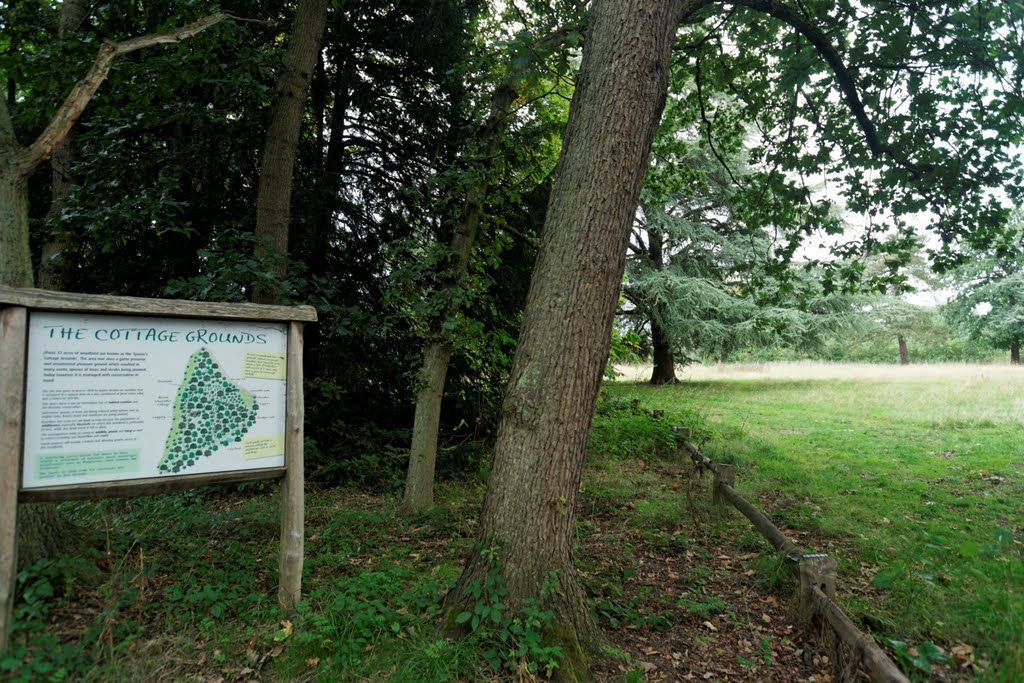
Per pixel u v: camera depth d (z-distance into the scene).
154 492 3.45
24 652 2.96
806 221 8.66
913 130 7.66
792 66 8.03
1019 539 5.60
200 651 3.34
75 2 6.45
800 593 3.93
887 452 9.85
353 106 9.53
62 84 5.86
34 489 3.11
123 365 3.38
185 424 3.54
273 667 3.23
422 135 9.51
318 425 8.71
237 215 8.45
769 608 4.25
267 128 7.05
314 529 5.81
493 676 3.11
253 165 8.18
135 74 6.12
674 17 3.78
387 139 9.80
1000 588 4.30
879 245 8.30
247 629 3.54
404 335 8.85
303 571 4.45
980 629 3.73
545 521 3.50
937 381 20.67
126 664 3.11
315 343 9.12
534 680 3.05
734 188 21.25
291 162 6.79
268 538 5.29
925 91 7.48
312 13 6.87
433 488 7.19
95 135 6.56
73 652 3.05
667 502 6.91
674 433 9.62
